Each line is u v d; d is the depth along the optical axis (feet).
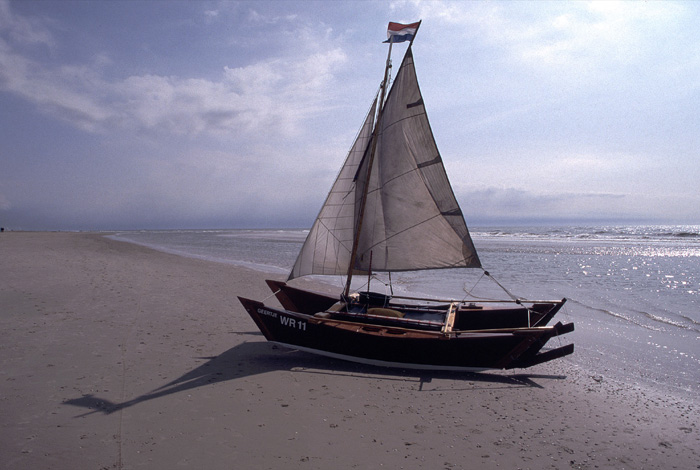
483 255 105.40
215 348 30.01
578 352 31.14
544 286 58.65
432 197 31.91
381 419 19.77
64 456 15.55
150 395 21.45
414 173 31.96
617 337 34.73
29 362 25.20
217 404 20.76
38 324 33.37
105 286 51.75
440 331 27.37
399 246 32.91
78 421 18.34
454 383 25.03
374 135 31.50
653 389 24.27
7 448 15.94
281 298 36.52
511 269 78.33
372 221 32.96
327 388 23.53
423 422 19.61
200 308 42.27
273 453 16.35
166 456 15.84
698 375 26.43
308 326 27.53
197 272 70.85
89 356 26.73
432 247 32.71
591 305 46.29
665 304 46.62
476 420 19.95
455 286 59.98
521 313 32.27
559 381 25.53
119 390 21.86
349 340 26.94
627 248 125.90
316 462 15.83
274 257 106.32
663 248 124.77
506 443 17.75
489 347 25.61
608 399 22.80
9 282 51.47
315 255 34.04
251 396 21.91
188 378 24.00
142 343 30.04
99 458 15.52
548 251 116.57
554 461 16.40
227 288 54.70
